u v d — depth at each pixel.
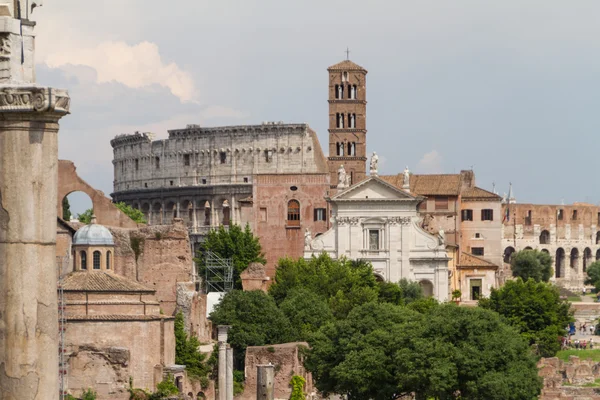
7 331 63.47
